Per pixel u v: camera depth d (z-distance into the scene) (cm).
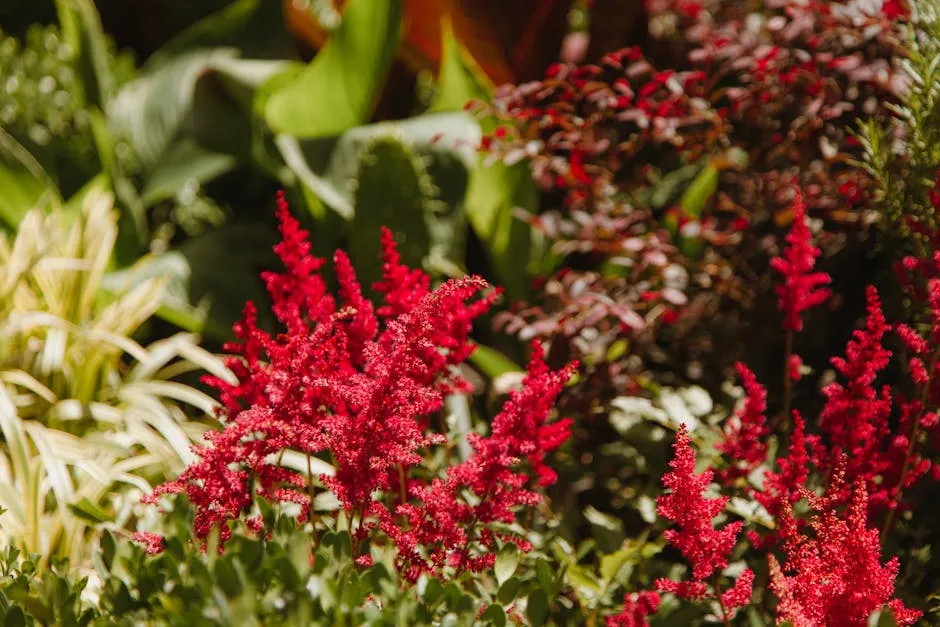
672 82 244
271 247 327
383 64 301
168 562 190
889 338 237
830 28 243
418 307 192
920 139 221
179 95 357
